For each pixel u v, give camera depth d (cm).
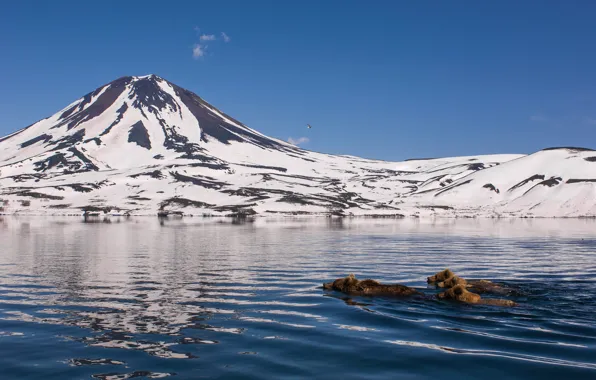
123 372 1140
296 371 1139
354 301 1906
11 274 2634
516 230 7369
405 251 4044
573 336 1402
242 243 4788
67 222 9656
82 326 1538
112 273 2680
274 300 1931
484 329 1482
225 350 1296
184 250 4038
